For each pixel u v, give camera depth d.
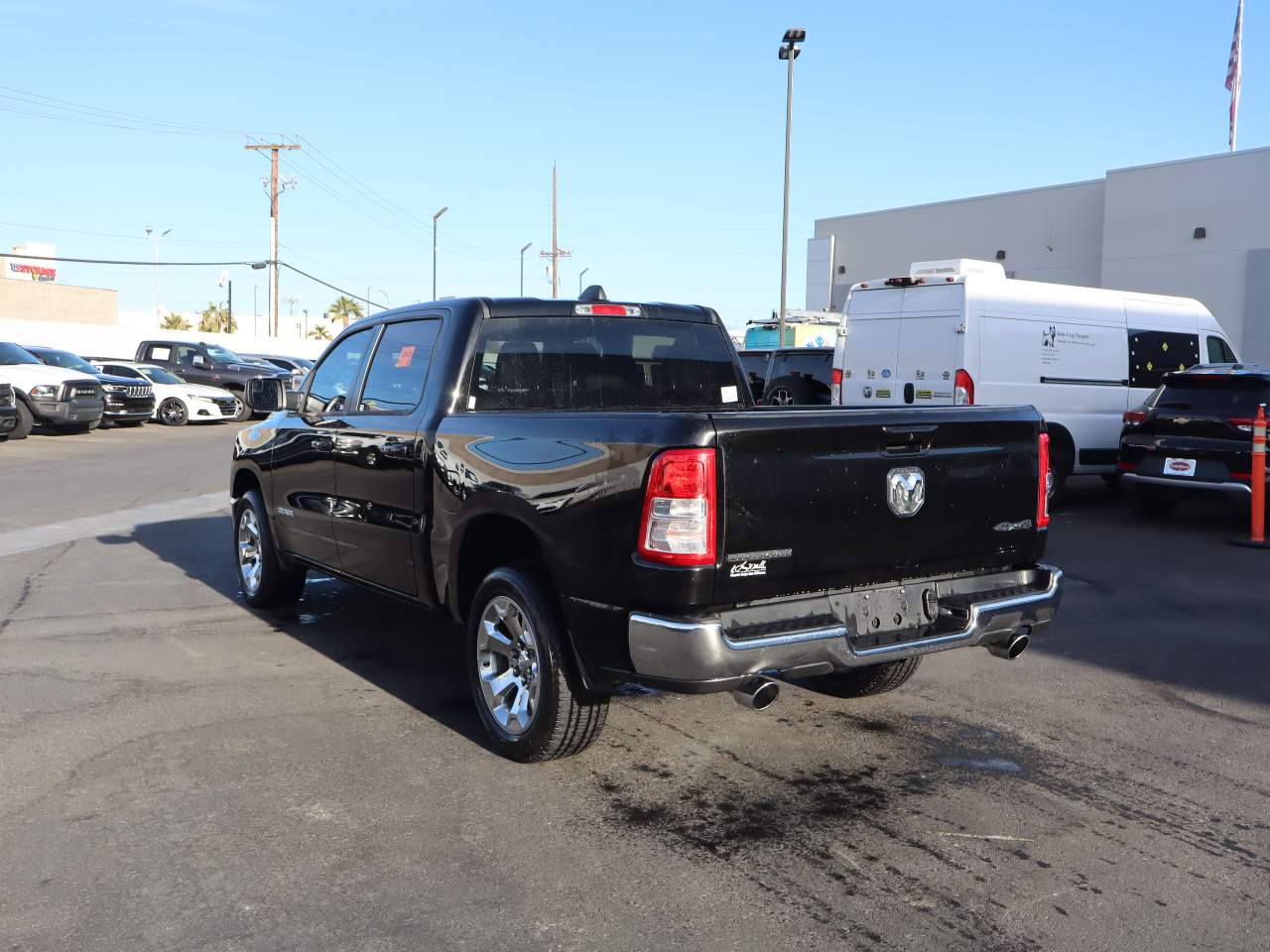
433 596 4.83
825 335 27.02
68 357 23.09
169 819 3.73
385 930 3.01
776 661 3.60
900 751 4.48
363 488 5.27
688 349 5.53
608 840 3.60
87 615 6.77
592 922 3.06
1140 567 8.61
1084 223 35.62
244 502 6.90
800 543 3.71
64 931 2.98
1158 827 3.74
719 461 3.53
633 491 3.62
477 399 4.85
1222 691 5.36
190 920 3.05
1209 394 10.24
